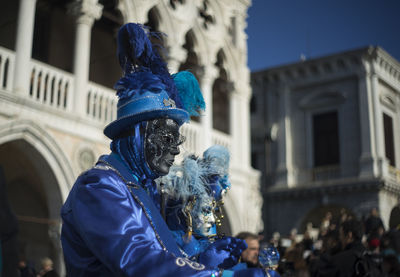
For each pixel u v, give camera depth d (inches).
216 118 636.1
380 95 884.0
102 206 45.6
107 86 557.0
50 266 330.6
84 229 44.8
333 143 885.2
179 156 367.6
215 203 78.8
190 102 74.2
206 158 83.8
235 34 596.7
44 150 358.3
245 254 168.7
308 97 922.1
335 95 897.5
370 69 864.9
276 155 935.7
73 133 380.2
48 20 515.5
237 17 600.1
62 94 382.0
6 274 120.0
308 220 904.3
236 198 535.8
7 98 338.6
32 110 354.0
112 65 568.4
